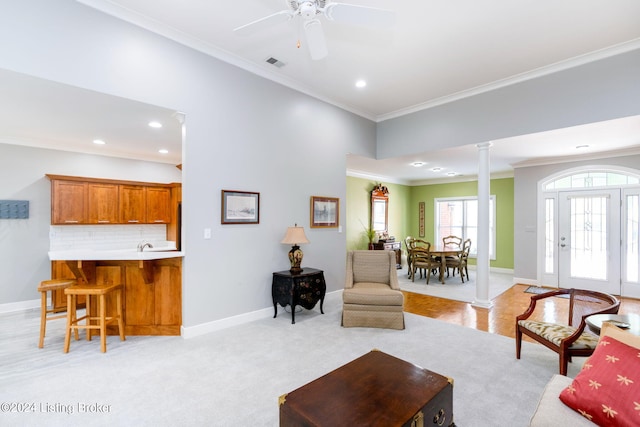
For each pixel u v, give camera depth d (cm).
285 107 418
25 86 258
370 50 340
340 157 495
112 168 539
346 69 384
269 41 327
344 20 221
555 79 374
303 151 441
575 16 280
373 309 359
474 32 306
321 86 432
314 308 433
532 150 502
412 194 944
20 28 233
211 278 341
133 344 307
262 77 390
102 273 330
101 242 524
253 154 381
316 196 458
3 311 429
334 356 283
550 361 276
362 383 162
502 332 349
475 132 443
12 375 245
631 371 136
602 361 147
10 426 185
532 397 220
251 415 198
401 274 739
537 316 412
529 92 394
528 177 618
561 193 584
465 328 362
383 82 420
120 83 280
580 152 519
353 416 135
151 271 329
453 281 655
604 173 539
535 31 304
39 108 317
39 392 221
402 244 905
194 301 328
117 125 386
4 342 312
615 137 414
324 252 471
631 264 514
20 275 444
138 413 198
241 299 369
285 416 144
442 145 477
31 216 454
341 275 496
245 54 353
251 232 379
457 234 858
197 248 330
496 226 779
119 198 526
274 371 254
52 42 246
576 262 568
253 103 381
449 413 162
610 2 261
